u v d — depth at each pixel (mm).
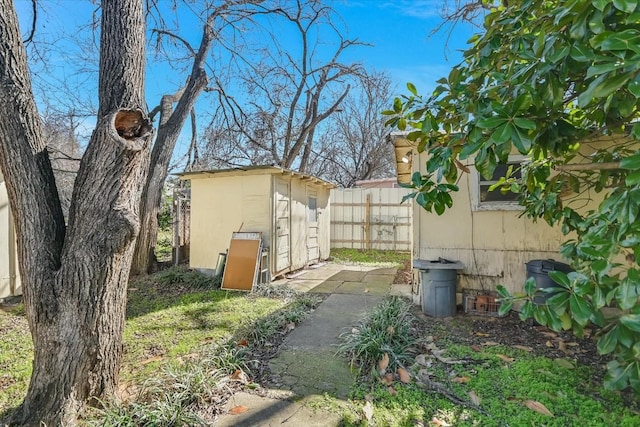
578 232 2725
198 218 6711
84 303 2037
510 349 3113
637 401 2236
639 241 1519
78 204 2070
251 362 2799
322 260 8844
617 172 2566
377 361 2811
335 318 4047
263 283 5816
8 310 4543
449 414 2152
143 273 6789
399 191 10219
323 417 2105
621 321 1533
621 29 1476
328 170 18156
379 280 6340
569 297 1732
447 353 3014
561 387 2426
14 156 2016
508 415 2129
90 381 2094
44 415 1988
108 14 2166
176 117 7297
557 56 1636
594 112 2215
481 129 1933
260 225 6207
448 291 4098
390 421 2092
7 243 5012
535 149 2275
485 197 4375
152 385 2328
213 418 2100
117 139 1871
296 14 9383
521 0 2143
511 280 4273
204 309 4434
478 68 2330
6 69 2000
